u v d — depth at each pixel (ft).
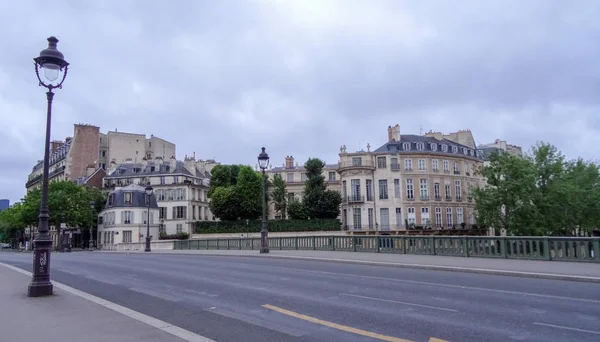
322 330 24.06
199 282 45.96
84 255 119.14
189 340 20.88
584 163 180.65
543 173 170.71
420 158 209.77
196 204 254.68
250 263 68.28
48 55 35.24
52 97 36.35
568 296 33.91
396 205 204.54
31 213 226.38
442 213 209.26
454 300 32.71
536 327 24.31
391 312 28.66
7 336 21.94
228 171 235.20
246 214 213.25
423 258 63.72
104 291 40.47
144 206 234.17
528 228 158.71
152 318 26.13
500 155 173.99
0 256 129.29
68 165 279.69
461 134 245.24
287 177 260.42
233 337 22.72
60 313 27.71
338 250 82.48
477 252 62.49
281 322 26.18
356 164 209.46
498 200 164.04
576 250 52.95
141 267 67.05
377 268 56.49
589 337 22.20
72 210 232.53
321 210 205.26
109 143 287.69
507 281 42.60
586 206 166.61
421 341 21.56
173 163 255.50
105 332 22.59
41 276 35.22
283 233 198.80
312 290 38.60
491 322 25.57
